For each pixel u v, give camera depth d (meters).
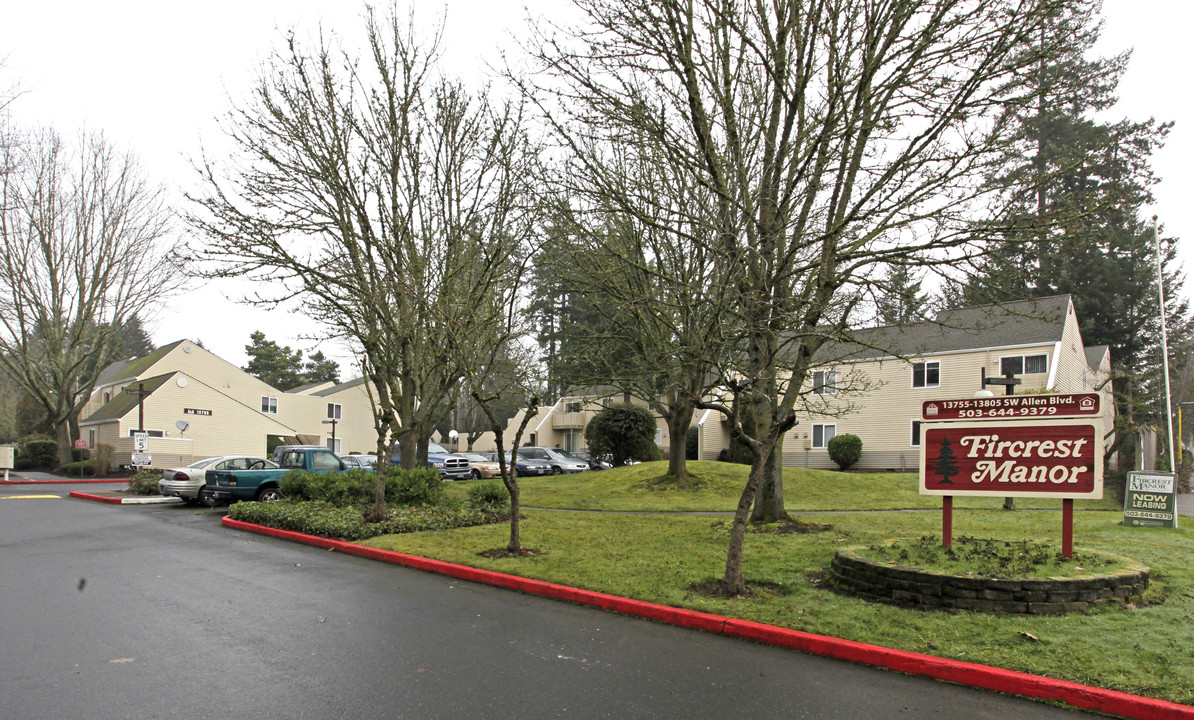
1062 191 33.53
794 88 10.80
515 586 8.98
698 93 10.28
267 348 71.19
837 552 8.30
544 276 17.30
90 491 25.34
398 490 15.79
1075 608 6.69
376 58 15.84
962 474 8.43
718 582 8.34
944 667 5.59
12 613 7.56
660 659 6.14
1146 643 5.84
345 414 52.44
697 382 10.09
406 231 15.99
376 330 15.05
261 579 9.48
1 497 23.50
